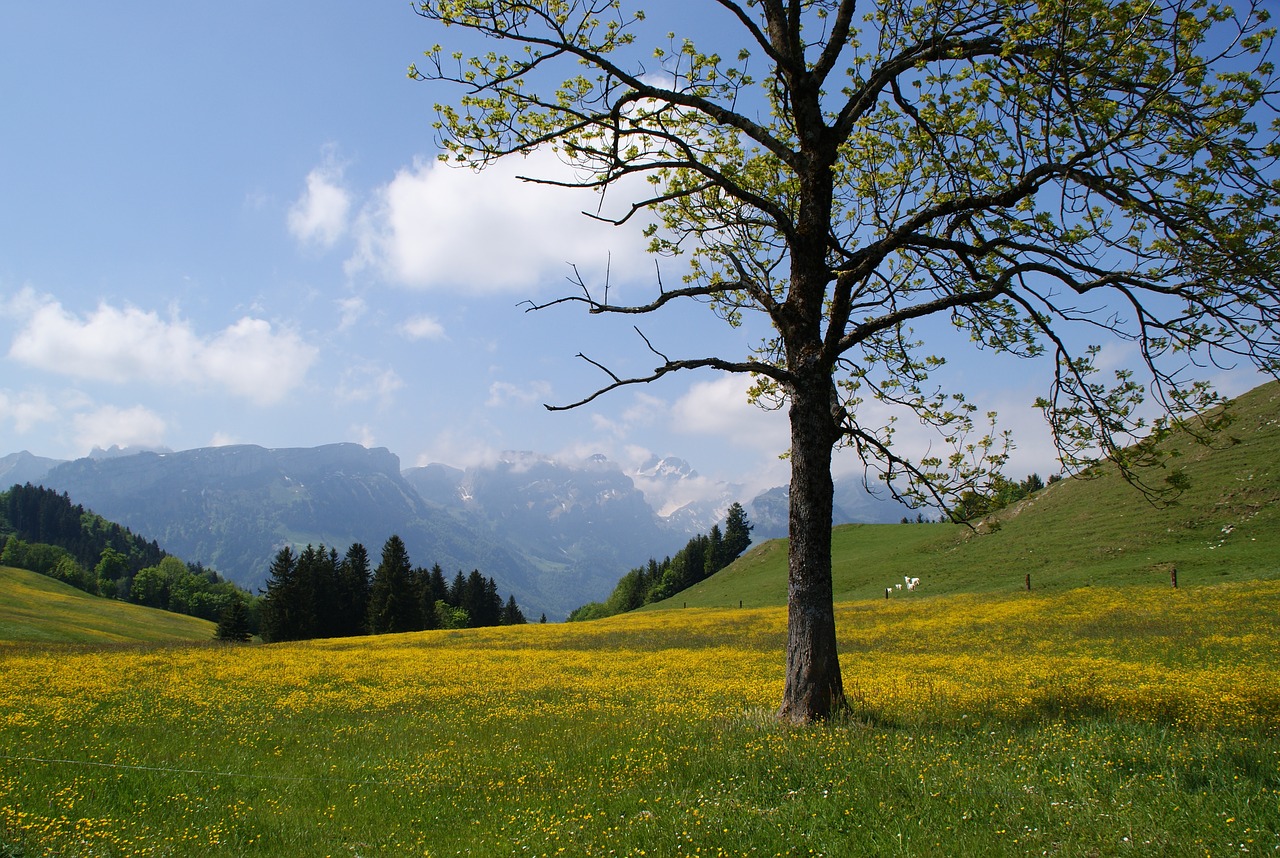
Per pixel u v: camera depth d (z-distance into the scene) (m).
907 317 11.41
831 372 11.78
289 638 101.25
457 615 128.25
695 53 12.06
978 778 7.37
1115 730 9.05
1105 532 54.22
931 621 36.75
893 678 18.73
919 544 80.69
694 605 90.38
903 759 8.18
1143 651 21.59
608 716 14.68
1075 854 5.44
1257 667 17.11
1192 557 43.94
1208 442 10.60
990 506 11.52
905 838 6.02
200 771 11.19
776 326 12.28
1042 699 11.85
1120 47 9.66
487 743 12.71
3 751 12.52
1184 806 6.18
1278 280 9.39
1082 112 9.82
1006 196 10.41
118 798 9.66
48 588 129.88
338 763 11.76
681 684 20.30
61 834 7.94
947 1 11.02
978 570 58.12
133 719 16.36
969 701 12.68
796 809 7.01
